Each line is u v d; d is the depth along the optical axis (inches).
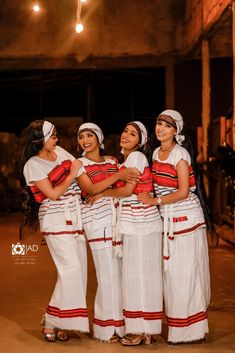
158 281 231.3
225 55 639.1
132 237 229.9
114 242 234.8
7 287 331.9
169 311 231.3
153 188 236.8
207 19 546.9
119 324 234.8
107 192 233.8
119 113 902.4
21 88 850.8
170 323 231.0
